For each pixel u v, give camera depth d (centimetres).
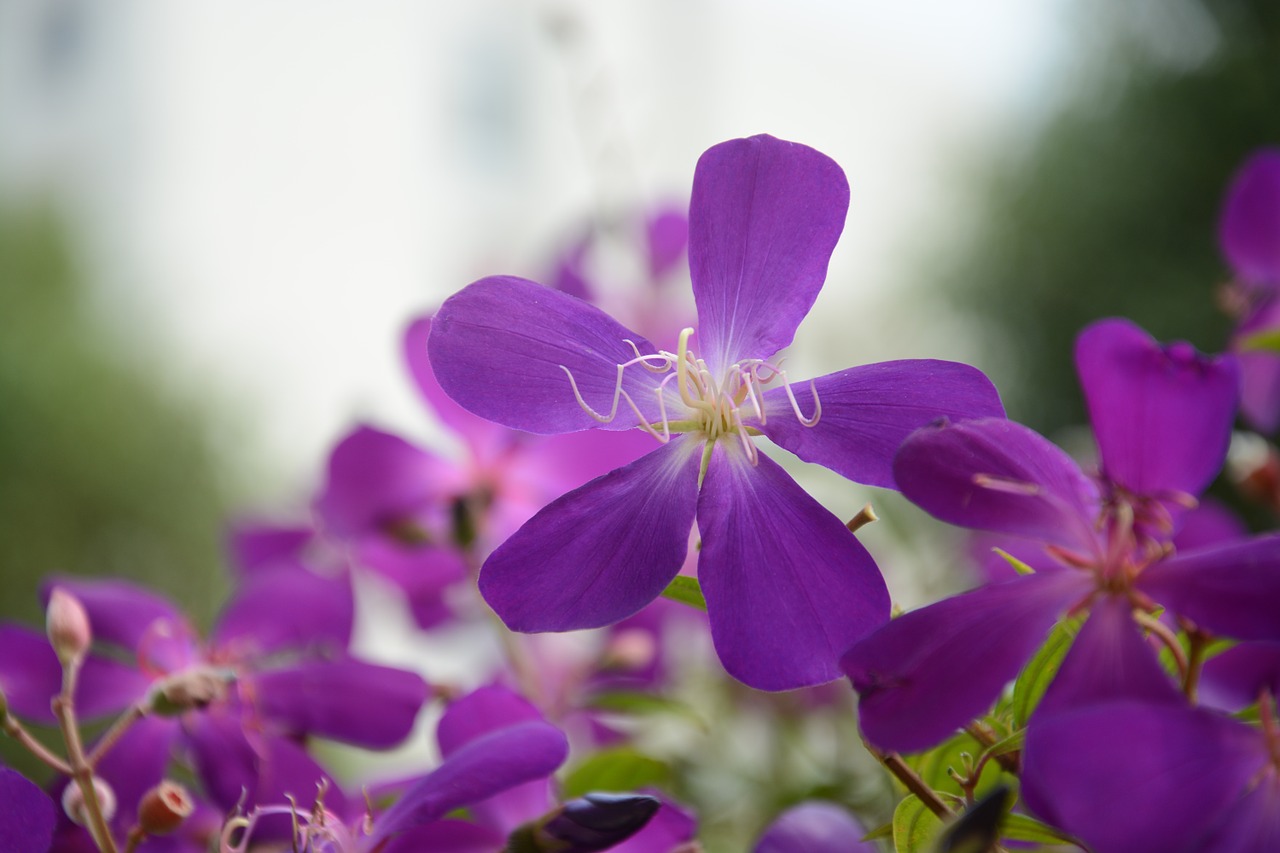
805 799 38
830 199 26
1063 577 24
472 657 45
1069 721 23
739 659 25
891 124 155
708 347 26
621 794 26
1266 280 42
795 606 25
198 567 185
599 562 26
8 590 175
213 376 204
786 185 26
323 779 30
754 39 191
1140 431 25
